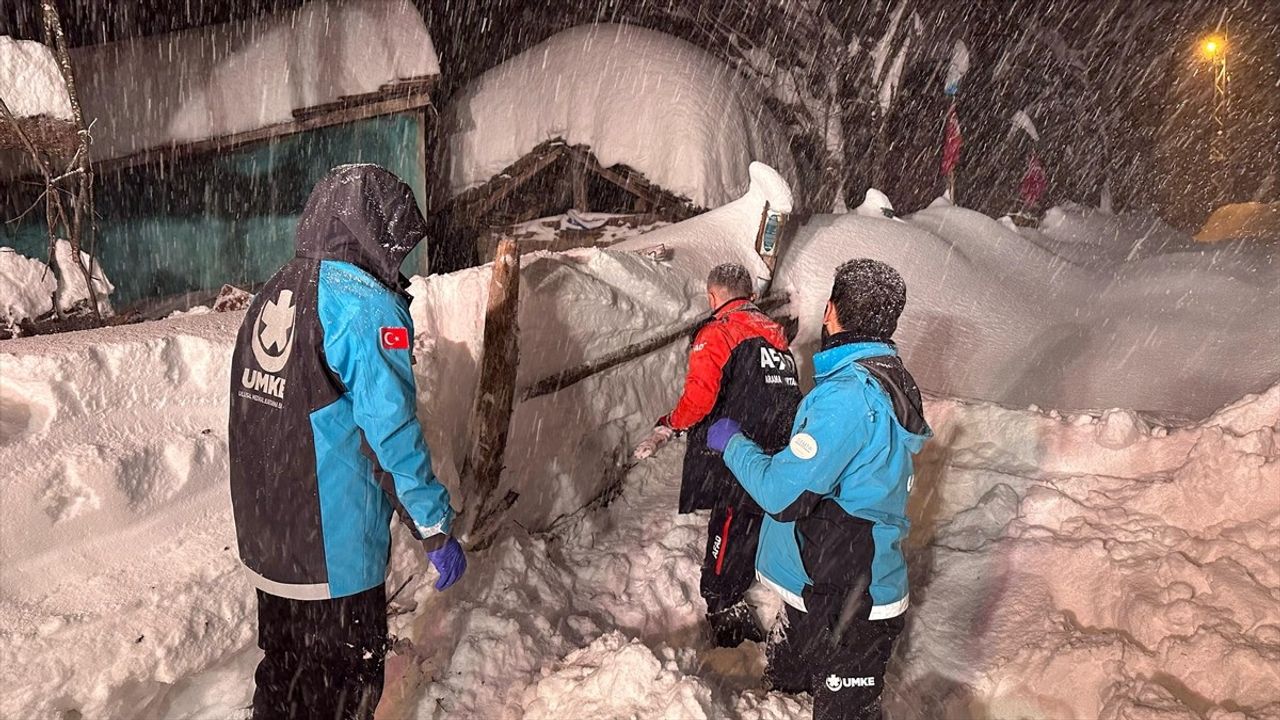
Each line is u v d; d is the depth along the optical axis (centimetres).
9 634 204
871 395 225
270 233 647
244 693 248
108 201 545
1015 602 327
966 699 297
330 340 193
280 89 629
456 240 800
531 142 791
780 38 1143
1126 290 820
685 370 470
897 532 238
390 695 267
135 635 220
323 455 200
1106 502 362
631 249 514
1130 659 274
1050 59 1577
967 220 912
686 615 340
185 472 241
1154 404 564
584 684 254
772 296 599
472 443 324
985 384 606
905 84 1360
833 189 1154
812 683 270
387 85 687
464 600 303
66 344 235
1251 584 279
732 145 824
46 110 432
